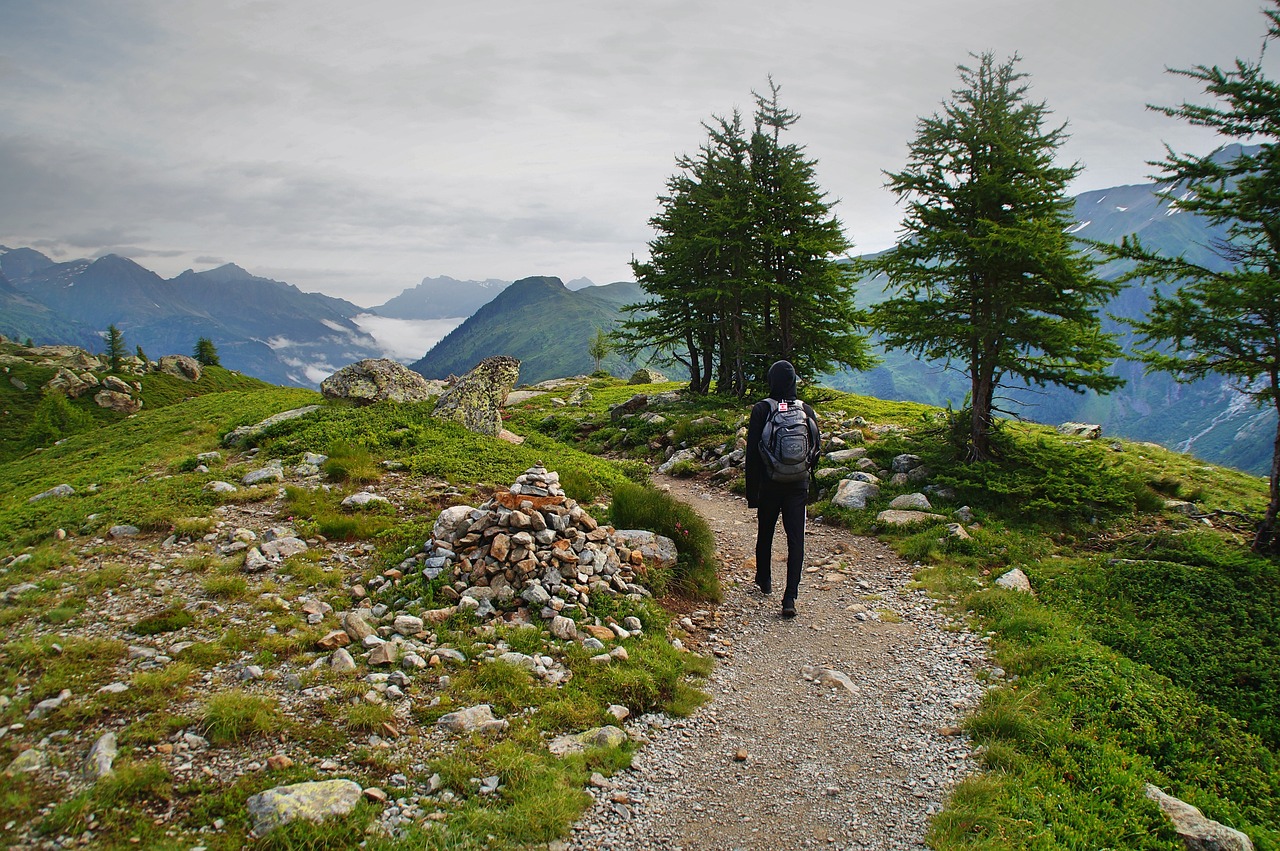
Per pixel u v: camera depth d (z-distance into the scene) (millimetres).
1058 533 12594
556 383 64625
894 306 16125
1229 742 6777
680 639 8250
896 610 9398
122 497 11867
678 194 35938
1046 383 14688
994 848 4703
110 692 5660
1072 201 14789
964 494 14008
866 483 14789
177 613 7301
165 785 4652
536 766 5309
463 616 7684
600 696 6555
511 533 8688
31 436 59469
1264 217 10602
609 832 4809
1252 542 11555
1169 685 7711
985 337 14273
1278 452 11195
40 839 4098
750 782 5605
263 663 6488
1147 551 11469
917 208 15492
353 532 10297
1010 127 14227
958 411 16312
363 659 6734
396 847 4316
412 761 5281
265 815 4410
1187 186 11586
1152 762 6238
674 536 10391
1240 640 8758
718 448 20000
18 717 5281
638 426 26250
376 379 23125
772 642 8414
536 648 7242
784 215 29062
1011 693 6867
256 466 14383
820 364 32438
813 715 6723
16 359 116812
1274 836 5566
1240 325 10828
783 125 29359
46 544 9734
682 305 35250
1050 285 14094
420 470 13891
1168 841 5082
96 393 105625
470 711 5953
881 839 4941
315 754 5242
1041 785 5547
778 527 13586
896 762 5922
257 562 8828
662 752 5949
